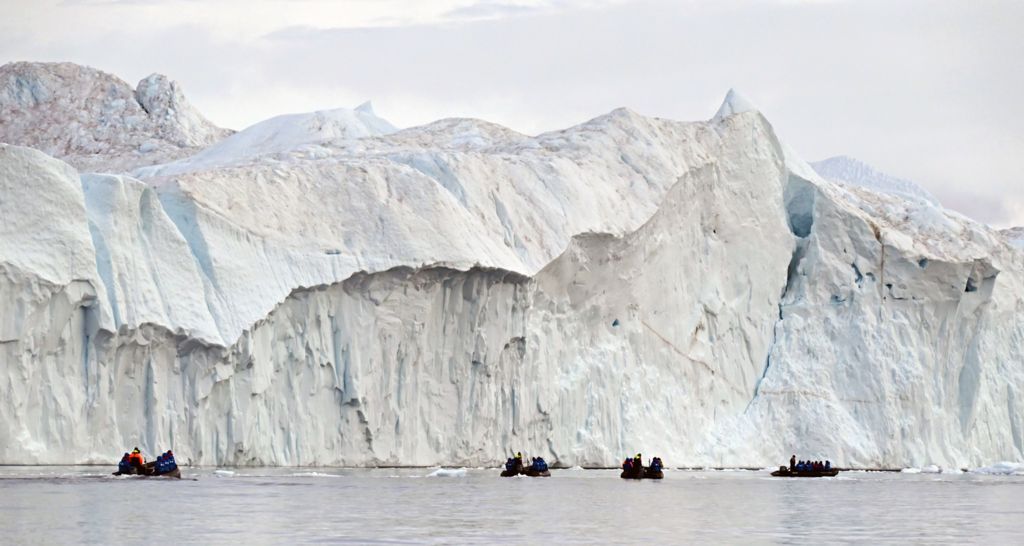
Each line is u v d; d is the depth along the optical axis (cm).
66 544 13362
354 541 14025
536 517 16738
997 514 19150
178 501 17362
